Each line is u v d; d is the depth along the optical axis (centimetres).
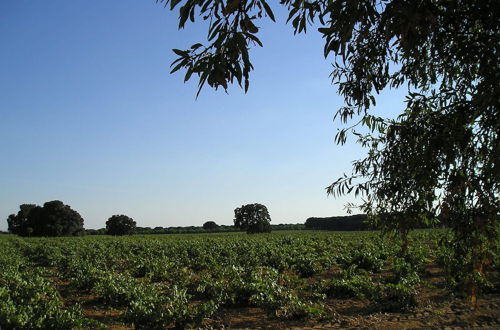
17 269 1906
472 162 286
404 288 1092
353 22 251
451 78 355
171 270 1781
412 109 336
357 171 358
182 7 240
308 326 973
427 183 307
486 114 266
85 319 871
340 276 1630
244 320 1059
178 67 255
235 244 3262
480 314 991
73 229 7894
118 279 1284
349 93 395
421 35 275
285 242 3778
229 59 256
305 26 278
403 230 341
